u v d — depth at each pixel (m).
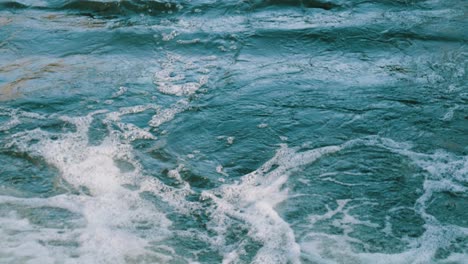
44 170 5.06
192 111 5.95
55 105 6.04
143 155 5.28
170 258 4.12
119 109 5.99
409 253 4.12
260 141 5.47
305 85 6.36
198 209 4.61
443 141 5.39
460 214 4.51
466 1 8.19
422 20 7.66
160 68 6.77
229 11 8.05
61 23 7.84
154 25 7.71
